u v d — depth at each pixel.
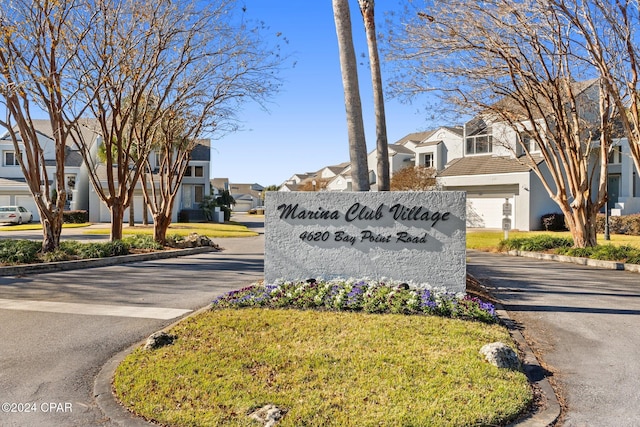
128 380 5.04
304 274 9.45
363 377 4.94
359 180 9.93
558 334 7.27
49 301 9.23
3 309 8.51
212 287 10.91
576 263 16.61
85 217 39.69
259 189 121.81
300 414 4.16
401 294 8.10
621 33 12.89
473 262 17.08
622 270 14.62
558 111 16.64
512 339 6.56
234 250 21.22
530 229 29.94
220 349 5.77
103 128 16.95
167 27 15.76
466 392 4.62
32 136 14.43
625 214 30.00
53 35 13.46
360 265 9.27
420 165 39.22
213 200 45.22
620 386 5.25
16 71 13.12
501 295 10.30
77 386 5.17
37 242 15.39
